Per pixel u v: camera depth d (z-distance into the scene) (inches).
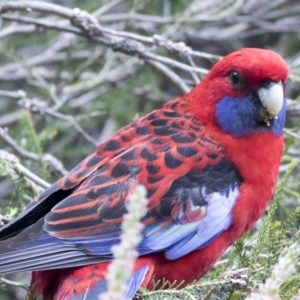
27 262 343.0
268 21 705.6
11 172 425.4
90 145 637.9
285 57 663.8
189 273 382.6
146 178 371.9
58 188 373.1
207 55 489.1
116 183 366.9
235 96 397.7
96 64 646.5
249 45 705.6
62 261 347.6
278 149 406.3
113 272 227.3
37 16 644.1
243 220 391.2
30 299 370.9
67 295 344.8
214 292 345.4
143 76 603.5
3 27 656.4
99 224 356.5
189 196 376.2
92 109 603.8
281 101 393.7
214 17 597.6
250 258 373.4
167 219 370.6
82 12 502.3
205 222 377.4
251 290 335.3
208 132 397.7
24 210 373.1
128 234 228.1
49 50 636.7
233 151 393.7
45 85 579.8
